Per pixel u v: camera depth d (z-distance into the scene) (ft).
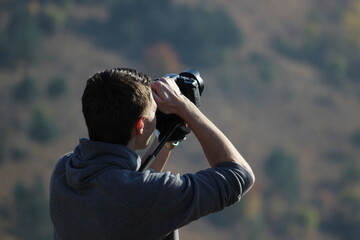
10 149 460.55
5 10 652.89
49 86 535.60
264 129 558.15
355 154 548.31
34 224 381.60
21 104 519.60
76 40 634.43
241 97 602.03
